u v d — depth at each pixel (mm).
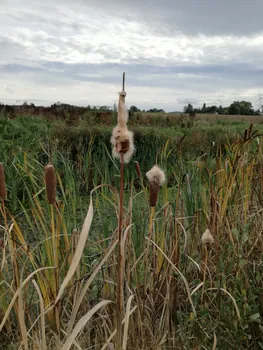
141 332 1407
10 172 3814
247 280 1614
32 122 6867
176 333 1586
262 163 2145
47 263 1586
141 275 1730
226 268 1720
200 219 1927
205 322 1492
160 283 1706
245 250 1827
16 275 1438
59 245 1628
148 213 1927
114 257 1583
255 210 2086
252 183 2215
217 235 1783
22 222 2930
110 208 1990
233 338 1452
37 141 4812
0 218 3145
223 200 1924
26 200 3729
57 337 1329
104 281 1564
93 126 5918
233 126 8602
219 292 1626
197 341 1509
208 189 2037
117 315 1065
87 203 3271
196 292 1655
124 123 901
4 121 5590
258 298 1639
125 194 2520
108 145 5379
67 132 5520
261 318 1574
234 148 2197
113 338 1318
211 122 10430
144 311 1557
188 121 9609
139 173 1500
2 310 1621
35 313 1660
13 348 1465
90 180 4242
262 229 1880
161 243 1680
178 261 1715
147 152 5098
